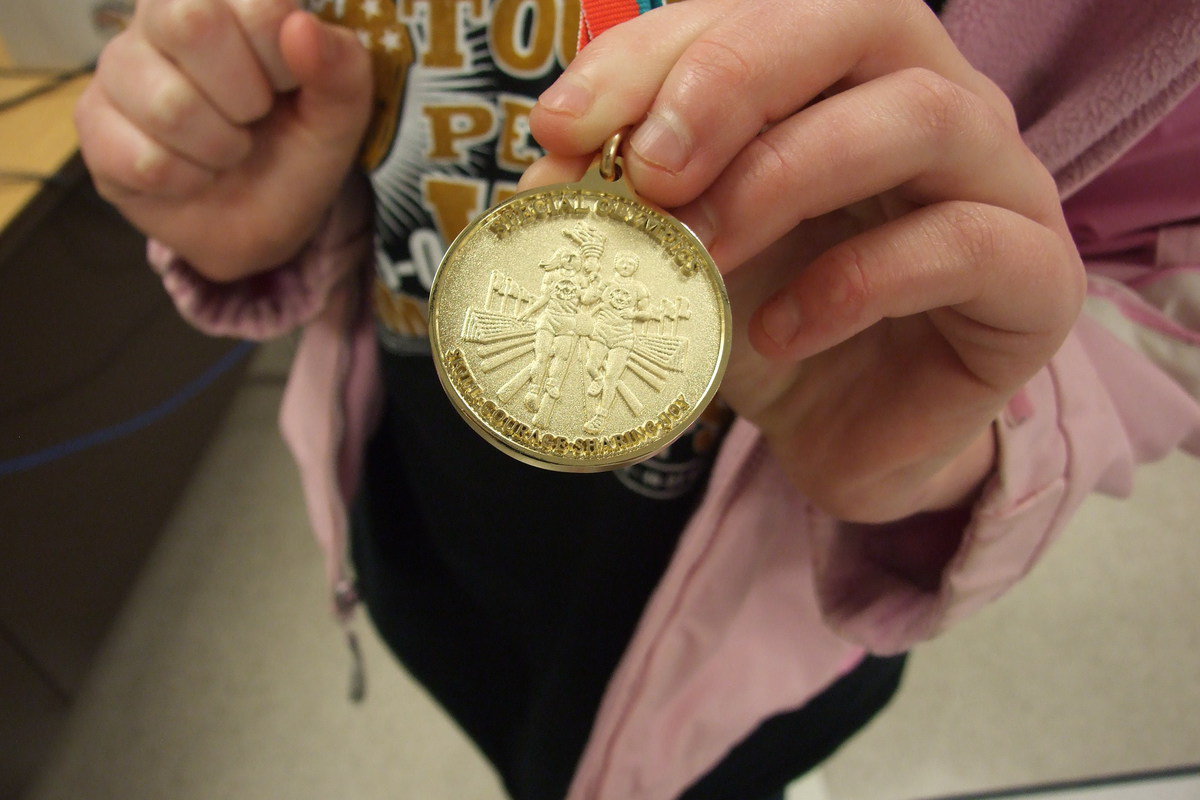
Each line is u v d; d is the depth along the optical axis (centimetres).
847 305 15
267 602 45
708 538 22
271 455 52
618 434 17
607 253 17
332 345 26
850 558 22
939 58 15
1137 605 44
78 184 33
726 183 14
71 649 36
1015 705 41
